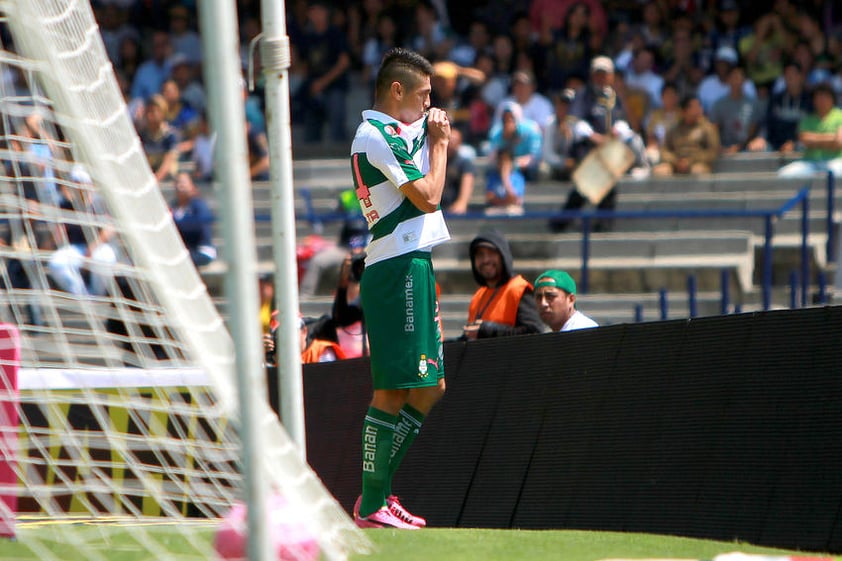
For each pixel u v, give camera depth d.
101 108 14.99
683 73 55.09
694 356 19.22
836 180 48.16
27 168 19.67
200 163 54.44
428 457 23.69
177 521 18.28
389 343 18.58
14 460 17.08
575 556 15.28
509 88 56.00
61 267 24.77
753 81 55.19
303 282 45.44
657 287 45.59
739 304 43.59
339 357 29.80
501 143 50.53
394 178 18.17
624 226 48.47
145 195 14.76
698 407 18.94
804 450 17.22
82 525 17.72
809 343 17.55
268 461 13.73
